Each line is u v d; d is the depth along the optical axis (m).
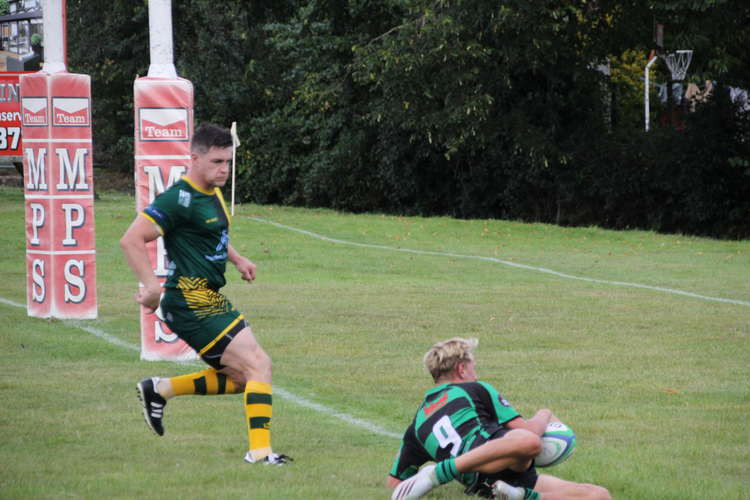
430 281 76.94
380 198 159.38
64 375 39.06
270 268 84.38
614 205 129.25
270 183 172.00
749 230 120.12
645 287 73.12
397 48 120.62
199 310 25.11
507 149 136.00
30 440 27.72
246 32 166.12
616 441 28.92
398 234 113.44
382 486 22.92
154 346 43.34
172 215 24.66
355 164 158.38
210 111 177.25
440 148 140.50
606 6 123.38
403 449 22.06
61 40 53.72
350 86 151.38
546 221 137.75
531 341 48.62
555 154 130.50
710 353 45.41
